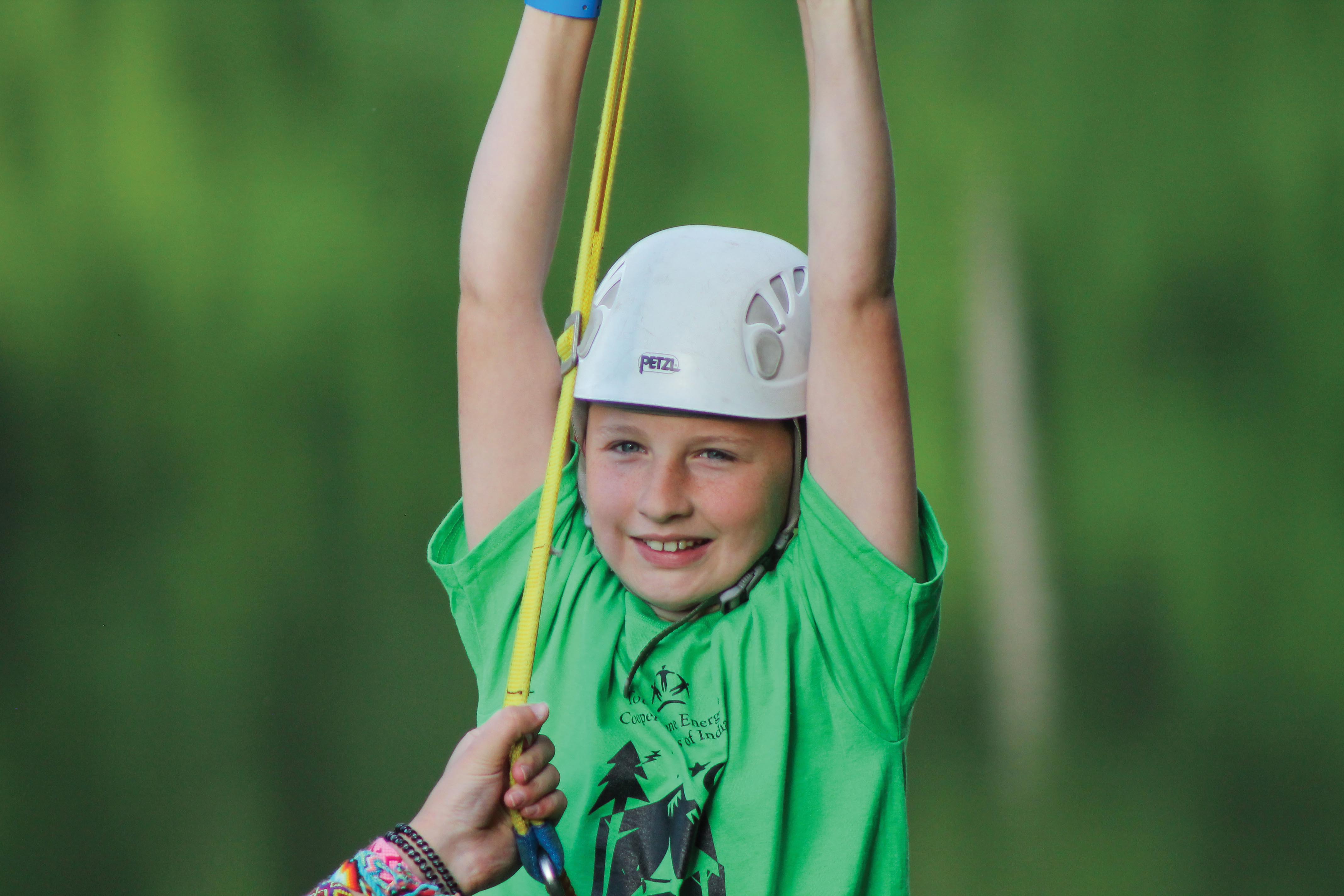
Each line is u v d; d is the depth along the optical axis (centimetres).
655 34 7431
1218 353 7412
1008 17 7850
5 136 6631
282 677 4509
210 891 3484
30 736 4081
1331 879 3838
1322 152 7612
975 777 4459
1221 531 6531
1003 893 3634
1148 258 7525
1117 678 5494
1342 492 6712
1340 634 5769
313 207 6869
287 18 7169
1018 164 7694
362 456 6272
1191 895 3703
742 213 7225
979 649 6075
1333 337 7369
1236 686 5291
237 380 6425
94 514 5706
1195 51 7706
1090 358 7450
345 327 6694
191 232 6688
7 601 5016
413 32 7406
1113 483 6931
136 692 4369
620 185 7194
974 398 7400
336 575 5381
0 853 3522
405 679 4522
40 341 6384
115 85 6762
